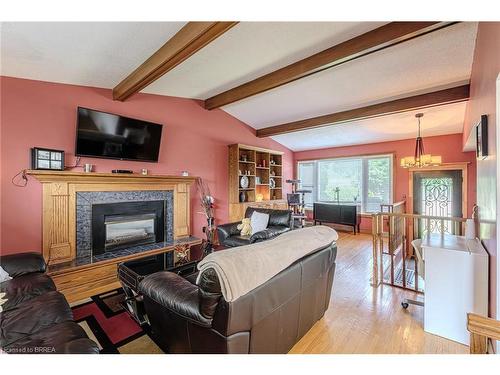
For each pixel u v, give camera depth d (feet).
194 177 14.69
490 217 5.80
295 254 5.53
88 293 9.29
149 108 13.43
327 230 7.31
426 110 14.40
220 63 10.37
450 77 10.98
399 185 20.16
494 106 5.19
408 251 16.94
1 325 4.54
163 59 8.07
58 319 4.87
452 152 17.81
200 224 16.21
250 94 12.60
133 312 7.43
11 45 7.15
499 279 4.94
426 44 8.71
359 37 8.37
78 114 10.34
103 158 11.44
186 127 15.31
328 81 11.98
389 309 8.13
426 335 6.77
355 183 22.90
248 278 4.25
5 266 6.64
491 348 5.05
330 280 7.57
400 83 11.71
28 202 9.47
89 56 8.34
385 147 20.98
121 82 10.80
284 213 13.71
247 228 13.71
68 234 10.17
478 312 6.30
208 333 4.34
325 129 19.27
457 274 6.56
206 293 4.18
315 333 6.77
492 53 5.39
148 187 12.91
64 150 10.36
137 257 11.10
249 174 19.22
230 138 18.38
